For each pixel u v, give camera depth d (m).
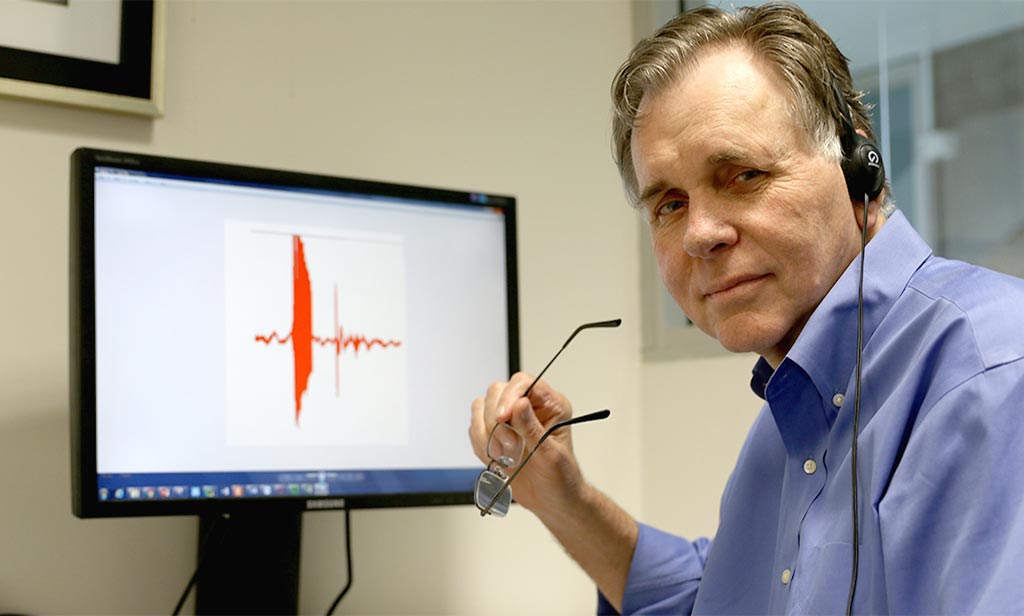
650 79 0.94
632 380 1.76
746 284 0.91
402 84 1.61
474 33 1.68
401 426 1.35
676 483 1.69
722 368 1.62
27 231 1.32
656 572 1.27
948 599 0.73
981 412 0.76
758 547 1.09
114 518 1.25
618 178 1.79
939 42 1.55
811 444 0.97
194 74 1.44
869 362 0.92
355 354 1.33
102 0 1.36
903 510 0.79
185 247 1.25
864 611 0.84
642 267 1.79
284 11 1.52
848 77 0.98
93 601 1.31
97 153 1.20
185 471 1.22
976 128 1.49
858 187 0.93
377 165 1.57
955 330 0.83
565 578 1.65
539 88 1.73
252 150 1.47
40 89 1.31
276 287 1.30
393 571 1.51
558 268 1.71
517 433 1.20
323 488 1.29
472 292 1.42
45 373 1.32
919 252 0.95
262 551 1.29
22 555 1.28
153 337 1.22
